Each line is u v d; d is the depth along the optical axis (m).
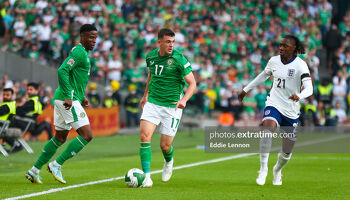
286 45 27.59
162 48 27.00
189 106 79.50
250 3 100.50
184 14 92.44
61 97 27.86
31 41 75.25
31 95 46.56
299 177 32.69
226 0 98.75
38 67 73.88
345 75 88.06
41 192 25.41
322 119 75.94
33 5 77.12
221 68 85.88
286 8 101.62
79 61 27.53
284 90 28.02
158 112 27.56
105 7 84.06
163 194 25.11
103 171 34.97
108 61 79.50
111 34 83.44
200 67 83.00
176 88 27.73
